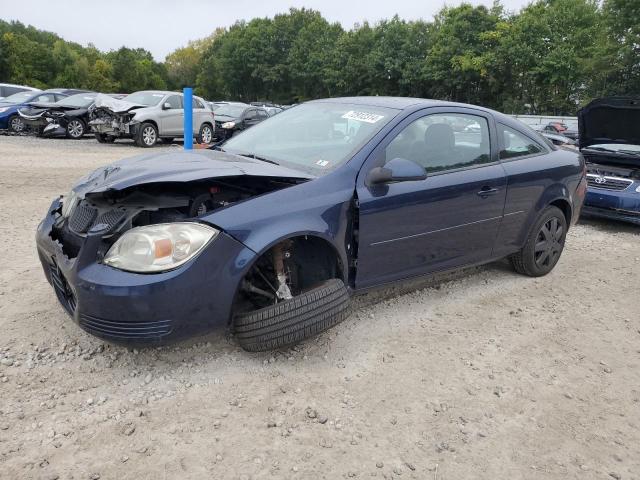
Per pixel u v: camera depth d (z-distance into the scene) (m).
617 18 32.28
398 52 49.34
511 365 3.42
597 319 4.22
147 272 2.70
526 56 38.19
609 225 7.89
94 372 3.03
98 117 15.84
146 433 2.56
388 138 3.60
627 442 2.75
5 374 2.95
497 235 4.38
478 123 4.26
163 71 94.50
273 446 2.53
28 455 2.37
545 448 2.66
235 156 3.71
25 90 20.75
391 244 3.57
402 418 2.80
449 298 4.42
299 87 63.09
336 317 3.13
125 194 3.12
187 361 3.20
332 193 3.26
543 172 4.63
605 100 7.14
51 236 3.22
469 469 2.47
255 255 2.90
